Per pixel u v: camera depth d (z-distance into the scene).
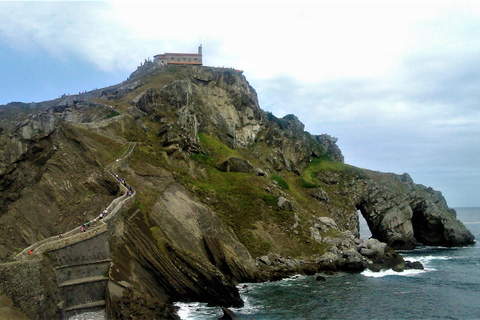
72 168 58.09
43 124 58.38
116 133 74.25
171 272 48.31
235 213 70.62
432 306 49.16
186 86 98.19
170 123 83.94
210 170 82.69
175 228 58.19
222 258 57.91
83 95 128.12
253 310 46.59
